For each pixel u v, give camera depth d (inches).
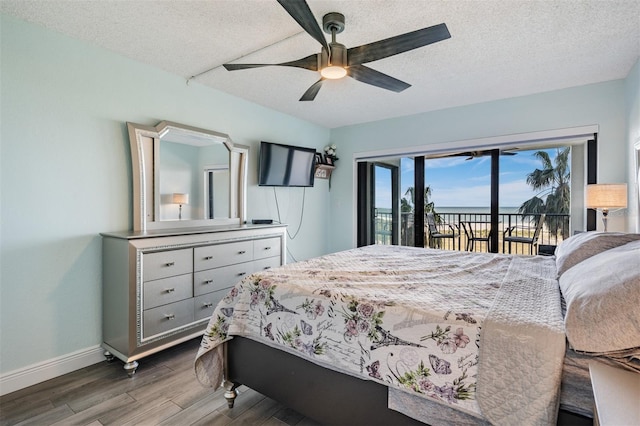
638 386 32.2
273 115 161.5
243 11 78.8
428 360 48.2
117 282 91.7
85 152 94.8
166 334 96.0
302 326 62.2
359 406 56.5
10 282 81.7
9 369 81.2
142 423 68.3
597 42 93.4
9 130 81.0
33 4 75.9
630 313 36.5
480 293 60.3
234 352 73.9
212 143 129.3
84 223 94.8
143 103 108.3
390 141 177.3
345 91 135.0
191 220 121.0
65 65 90.3
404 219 179.8
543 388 39.9
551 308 50.7
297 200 179.0
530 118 137.9
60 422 68.6
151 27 86.2
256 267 126.3
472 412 44.3
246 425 67.8
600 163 124.0
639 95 102.0
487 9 77.6
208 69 113.3
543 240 144.3
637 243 58.5
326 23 79.7
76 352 92.7
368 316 54.4
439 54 101.1
